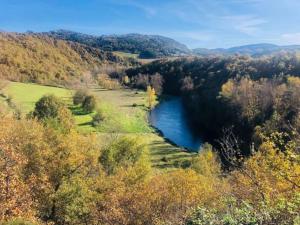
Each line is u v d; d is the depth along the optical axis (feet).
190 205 88.28
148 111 409.90
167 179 116.78
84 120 304.30
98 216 103.19
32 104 331.77
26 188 84.58
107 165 161.07
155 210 95.91
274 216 38.99
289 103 226.38
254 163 55.21
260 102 258.37
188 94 485.15
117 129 293.02
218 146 280.51
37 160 106.42
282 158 53.78
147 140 276.82
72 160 111.24
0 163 77.30
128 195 104.32
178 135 309.83
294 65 378.73
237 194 53.36
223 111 307.78
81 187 108.06
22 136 115.03
